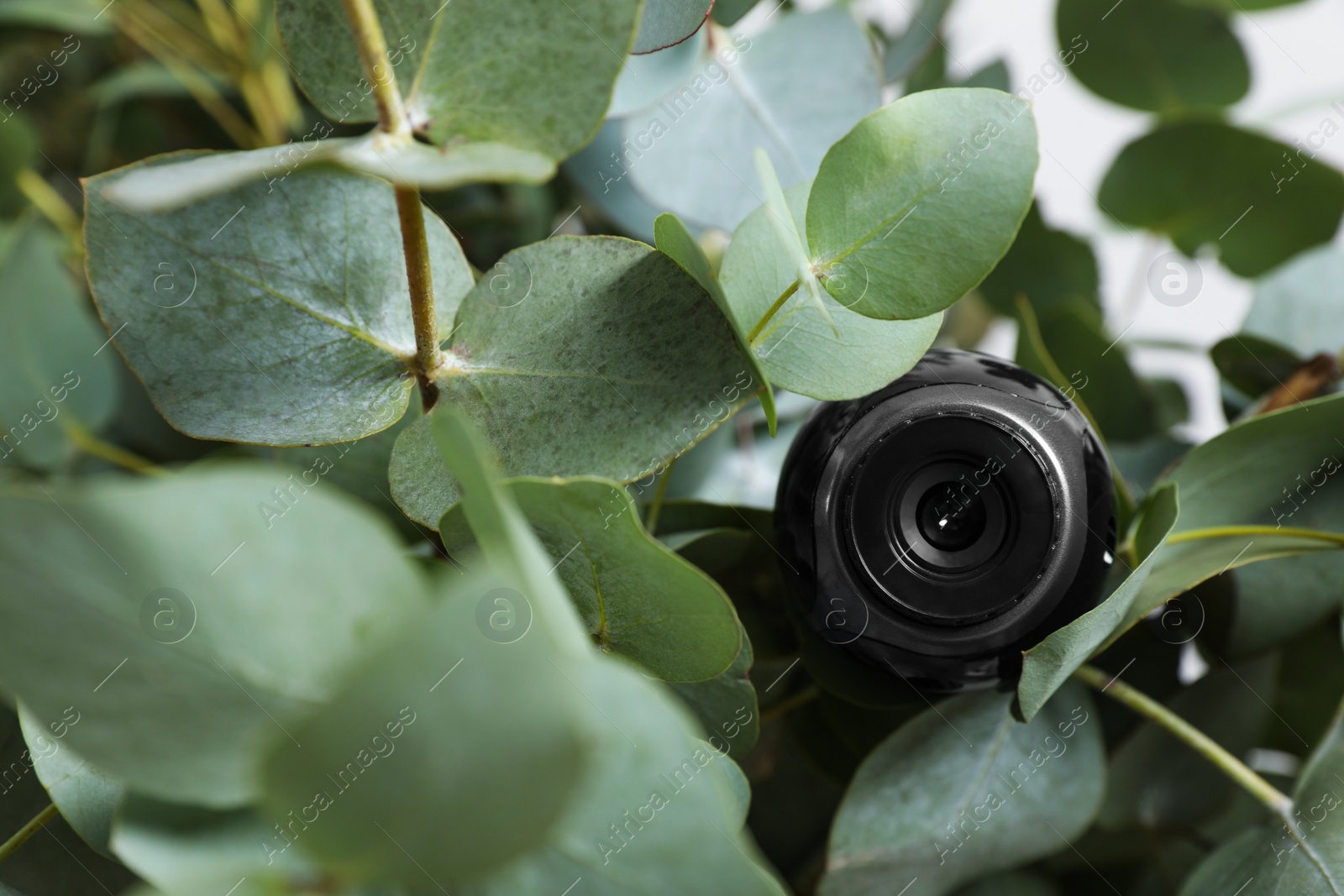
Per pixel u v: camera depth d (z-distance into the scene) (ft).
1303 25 1.93
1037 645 0.92
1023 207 0.90
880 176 0.91
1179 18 1.46
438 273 0.94
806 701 1.16
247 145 1.62
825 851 1.19
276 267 0.92
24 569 0.77
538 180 0.80
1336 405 1.02
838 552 0.96
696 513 1.06
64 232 1.51
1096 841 1.23
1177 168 1.39
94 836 0.93
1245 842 1.09
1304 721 1.29
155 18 1.54
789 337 0.95
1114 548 0.98
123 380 1.34
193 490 0.76
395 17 0.84
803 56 1.20
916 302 0.92
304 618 0.78
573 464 0.90
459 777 0.74
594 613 0.90
